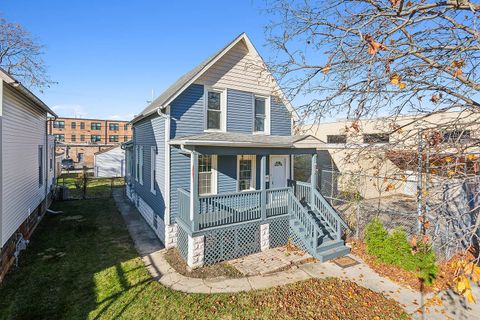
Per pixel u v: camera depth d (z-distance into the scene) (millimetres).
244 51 10727
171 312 5484
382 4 3143
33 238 9750
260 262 8039
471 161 3150
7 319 5242
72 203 15867
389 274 7203
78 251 8648
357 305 5789
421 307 5758
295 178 17047
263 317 5355
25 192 9023
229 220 8445
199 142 7637
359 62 3119
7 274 7016
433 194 3211
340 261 8086
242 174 10883
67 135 51531
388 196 15516
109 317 5320
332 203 12539
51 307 5641
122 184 23234
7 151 7133
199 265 7688
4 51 22453
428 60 3170
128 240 9758
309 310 5586
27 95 8102
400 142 3664
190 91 9555
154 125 10695
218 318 5312
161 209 9680
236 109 10625
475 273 2094
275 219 9242
